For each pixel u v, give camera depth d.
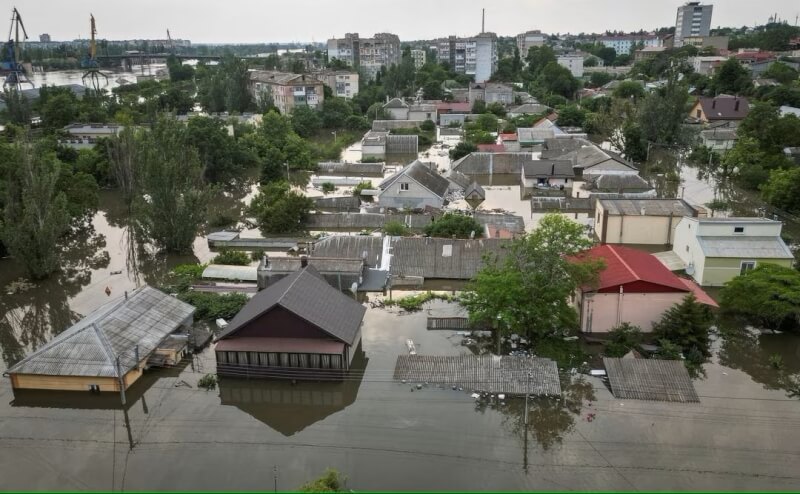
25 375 33.84
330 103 133.88
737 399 33.19
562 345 38.47
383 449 29.53
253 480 27.50
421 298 45.41
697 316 37.72
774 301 38.50
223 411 33.47
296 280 37.31
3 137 80.50
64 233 64.81
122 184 71.81
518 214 70.00
